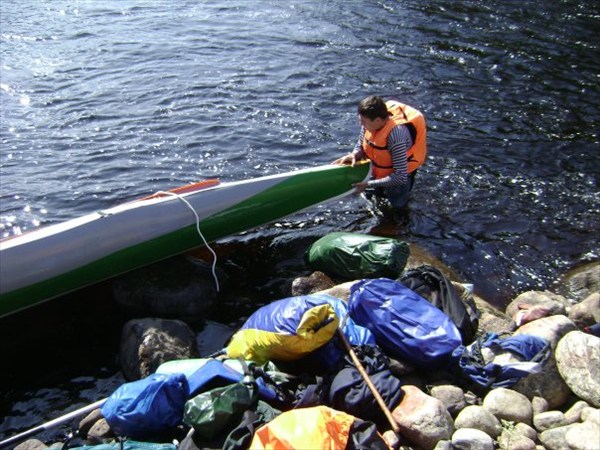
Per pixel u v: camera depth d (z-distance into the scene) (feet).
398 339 11.97
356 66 29.04
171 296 14.43
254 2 38.65
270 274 15.97
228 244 17.08
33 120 23.62
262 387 10.69
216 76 27.48
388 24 34.81
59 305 14.94
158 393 10.48
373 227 17.94
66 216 18.25
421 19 35.68
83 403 12.37
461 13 36.81
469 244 17.35
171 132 22.79
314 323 11.42
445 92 26.66
